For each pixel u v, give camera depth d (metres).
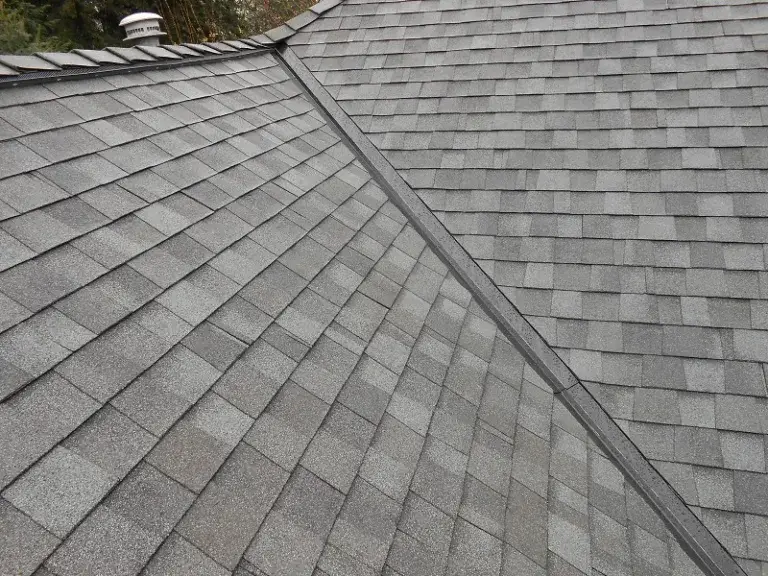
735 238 5.55
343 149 6.80
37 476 2.59
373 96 7.41
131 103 5.22
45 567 2.35
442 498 3.69
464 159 6.64
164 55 6.05
